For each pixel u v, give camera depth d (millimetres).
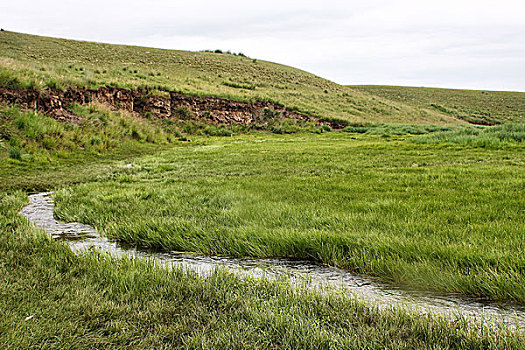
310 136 31656
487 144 16922
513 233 4035
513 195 6188
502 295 2949
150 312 2646
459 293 3098
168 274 3377
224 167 12516
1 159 12109
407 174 9477
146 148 19812
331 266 3875
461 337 2316
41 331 2342
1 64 21688
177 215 5816
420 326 2420
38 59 40219
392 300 2996
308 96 51719
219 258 4215
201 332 2408
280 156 15875
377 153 16203
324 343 2268
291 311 2643
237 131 33750
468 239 3982
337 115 43062
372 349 2205
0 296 2801
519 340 2221
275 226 4961
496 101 83438
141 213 5980
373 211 5457
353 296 3045
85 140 16859
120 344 2293
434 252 3652
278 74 65125
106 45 61594
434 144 19328
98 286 3076
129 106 28391
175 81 39719
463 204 5727
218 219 5461
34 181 9734
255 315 2596
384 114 52406
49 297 2828
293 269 3801
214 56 69750
